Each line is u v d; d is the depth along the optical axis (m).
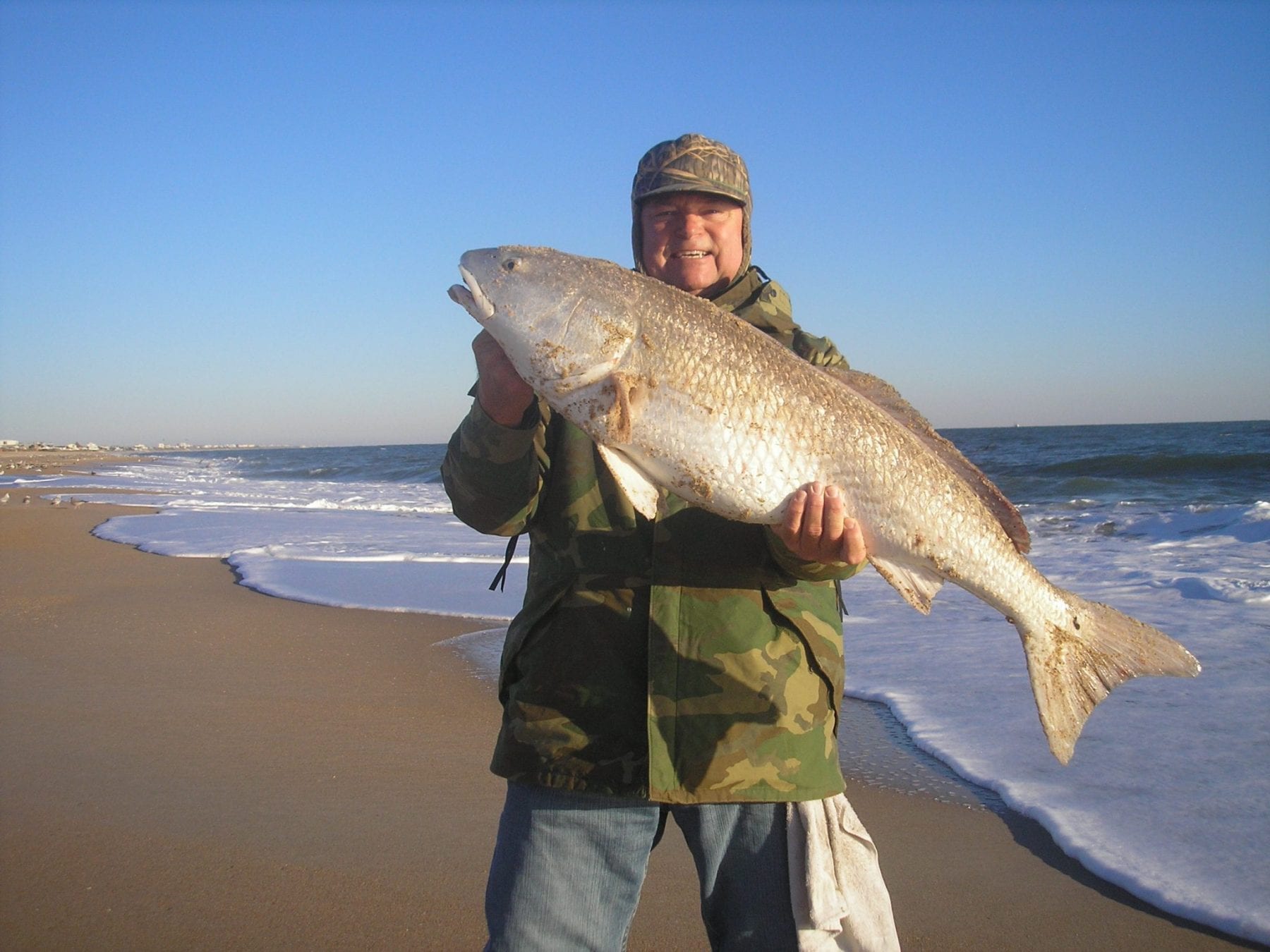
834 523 2.08
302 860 3.69
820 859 2.14
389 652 7.09
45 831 3.95
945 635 6.88
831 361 2.60
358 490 28.39
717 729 2.10
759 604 2.20
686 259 2.57
